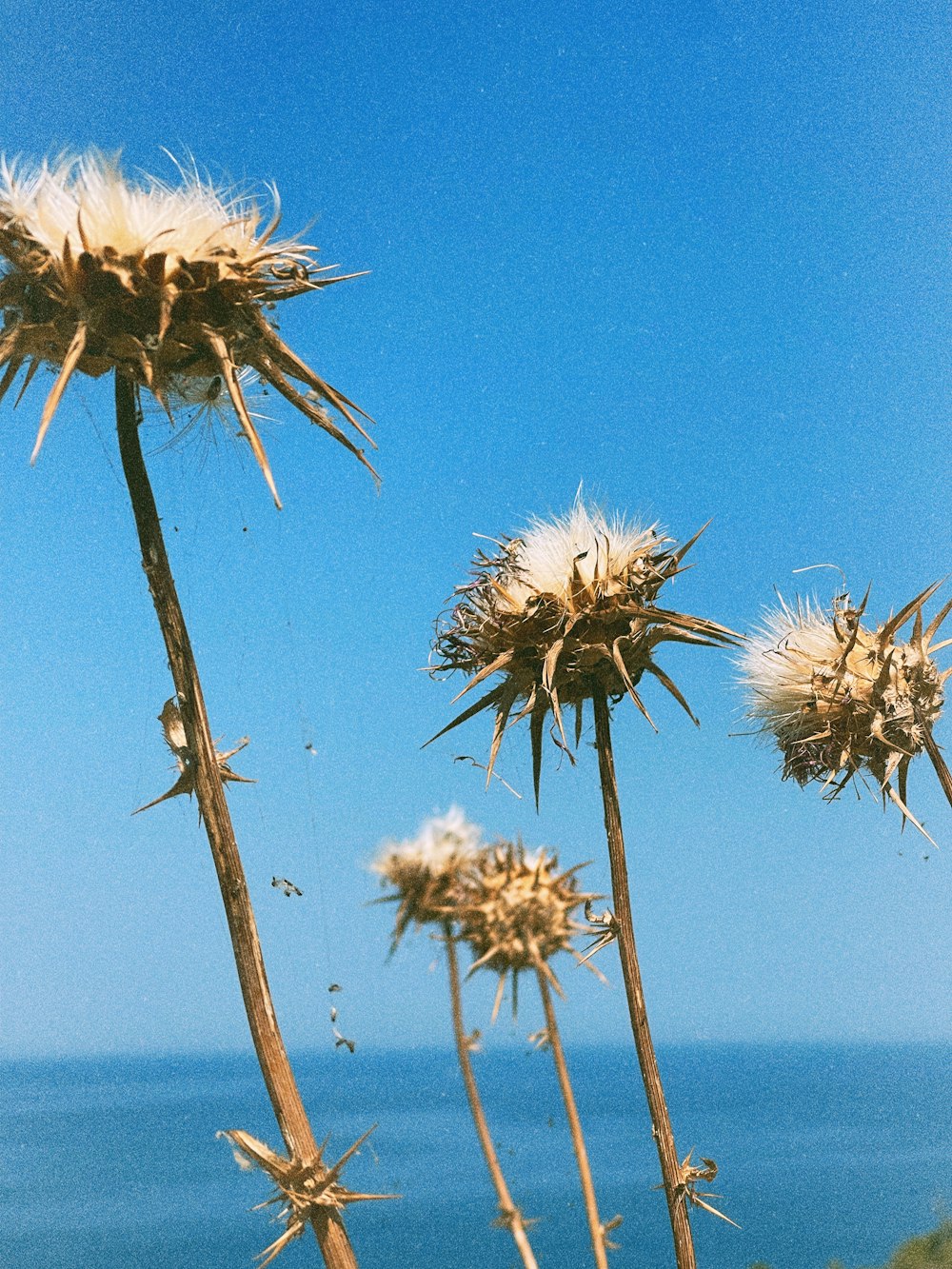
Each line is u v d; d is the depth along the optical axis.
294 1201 0.24
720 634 0.35
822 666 0.40
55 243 0.26
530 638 0.35
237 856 0.27
